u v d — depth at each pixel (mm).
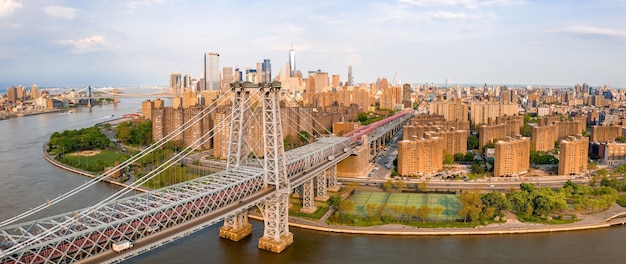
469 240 178000
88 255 110188
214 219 136500
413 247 171250
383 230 184500
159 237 122812
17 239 109938
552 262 159000
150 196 139750
